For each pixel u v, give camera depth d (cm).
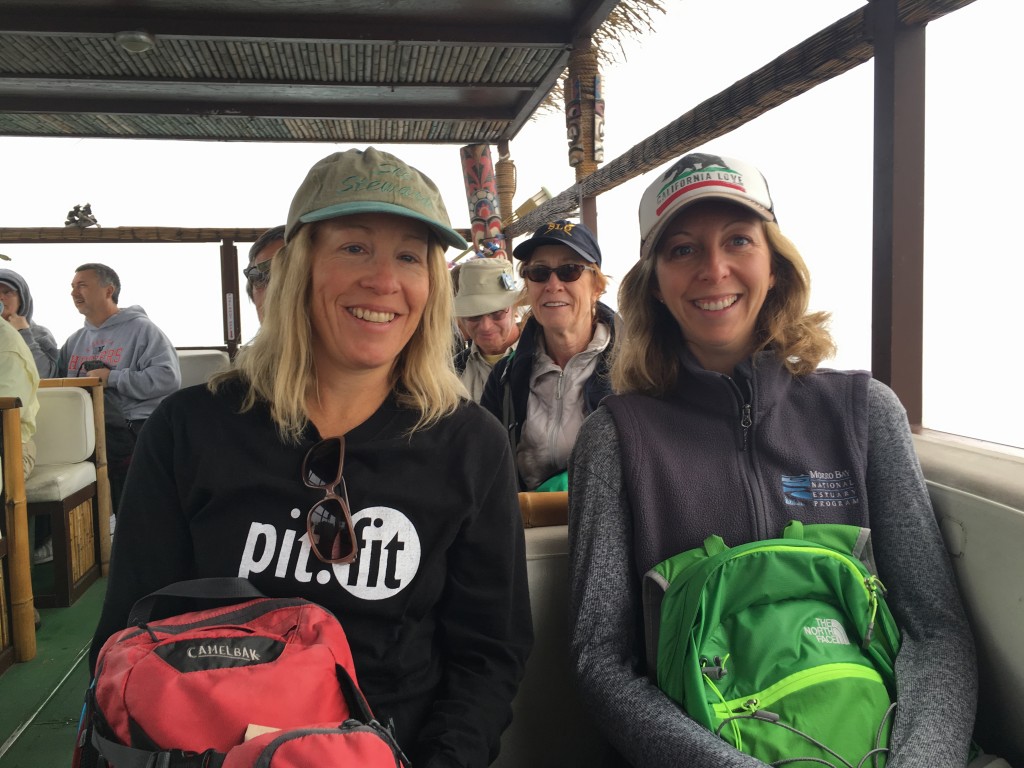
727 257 124
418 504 111
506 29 315
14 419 268
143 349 430
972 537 115
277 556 106
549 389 219
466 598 115
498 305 276
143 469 110
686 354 131
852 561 110
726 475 123
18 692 250
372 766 76
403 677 109
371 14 303
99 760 82
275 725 82
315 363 115
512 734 137
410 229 111
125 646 89
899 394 155
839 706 99
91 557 368
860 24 152
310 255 111
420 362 118
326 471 111
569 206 357
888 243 151
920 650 110
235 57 339
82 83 363
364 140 478
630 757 105
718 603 105
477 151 484
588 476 127
